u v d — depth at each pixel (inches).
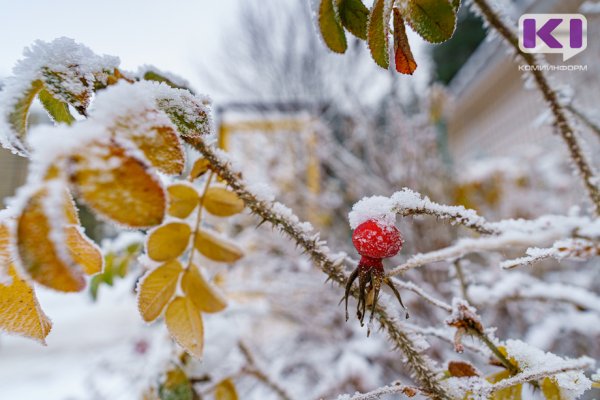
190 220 6.6
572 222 3.2
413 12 4.2
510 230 4.7
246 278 24.6
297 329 24.8
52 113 4.9
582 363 4.3
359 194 28.0
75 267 2.9
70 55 4.4
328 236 28.3
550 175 28.4
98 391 18.0
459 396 4.9
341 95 42.2
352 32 4.9
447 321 5.6
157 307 6.0
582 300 10.6
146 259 6.4
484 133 61.5
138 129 3.6
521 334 17.5
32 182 2.9
